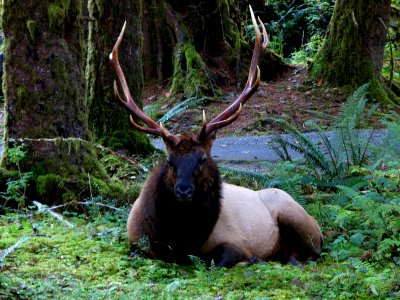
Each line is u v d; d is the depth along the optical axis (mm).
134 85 12641
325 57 19594
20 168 9086
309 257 7574
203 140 6730
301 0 29922
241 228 7156
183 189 6406
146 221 6840
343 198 8883
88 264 6586
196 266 6590
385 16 19047
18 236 7457
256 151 14469
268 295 5781
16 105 9109
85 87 9617
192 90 19500
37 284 5703
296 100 19047
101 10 12359
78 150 9281
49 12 9016
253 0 28547
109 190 9336
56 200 9000
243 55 21281
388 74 22516
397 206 7379
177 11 20969
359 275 6188
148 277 6254
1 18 9125
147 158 12195
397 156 9938
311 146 10391
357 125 10836
